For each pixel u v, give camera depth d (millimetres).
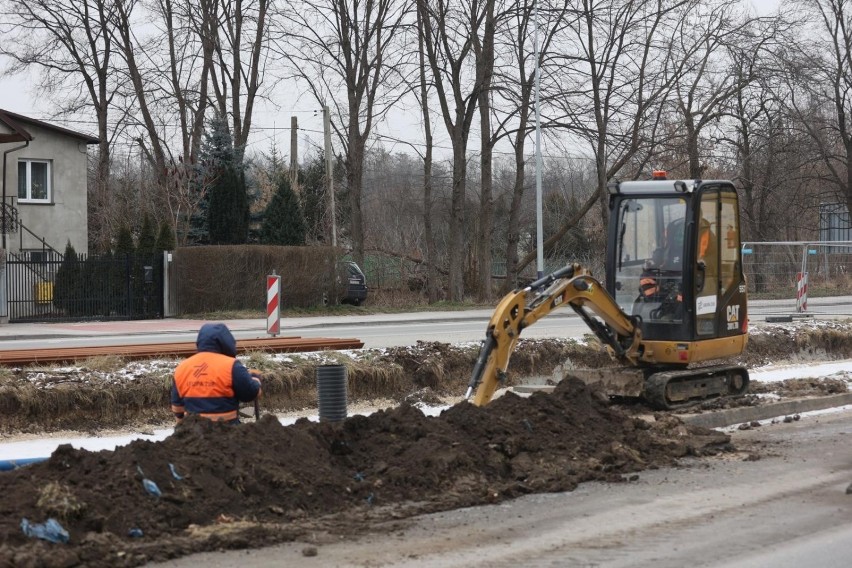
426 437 9820
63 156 39125
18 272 31375
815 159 52812
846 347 24641
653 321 14469
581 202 66812
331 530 7828
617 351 14180
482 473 9539
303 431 9320
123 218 43750
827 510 8609
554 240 43250
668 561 7055
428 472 9219
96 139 39844
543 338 20422
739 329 15227
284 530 7723
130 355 15711
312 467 8875
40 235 38594
